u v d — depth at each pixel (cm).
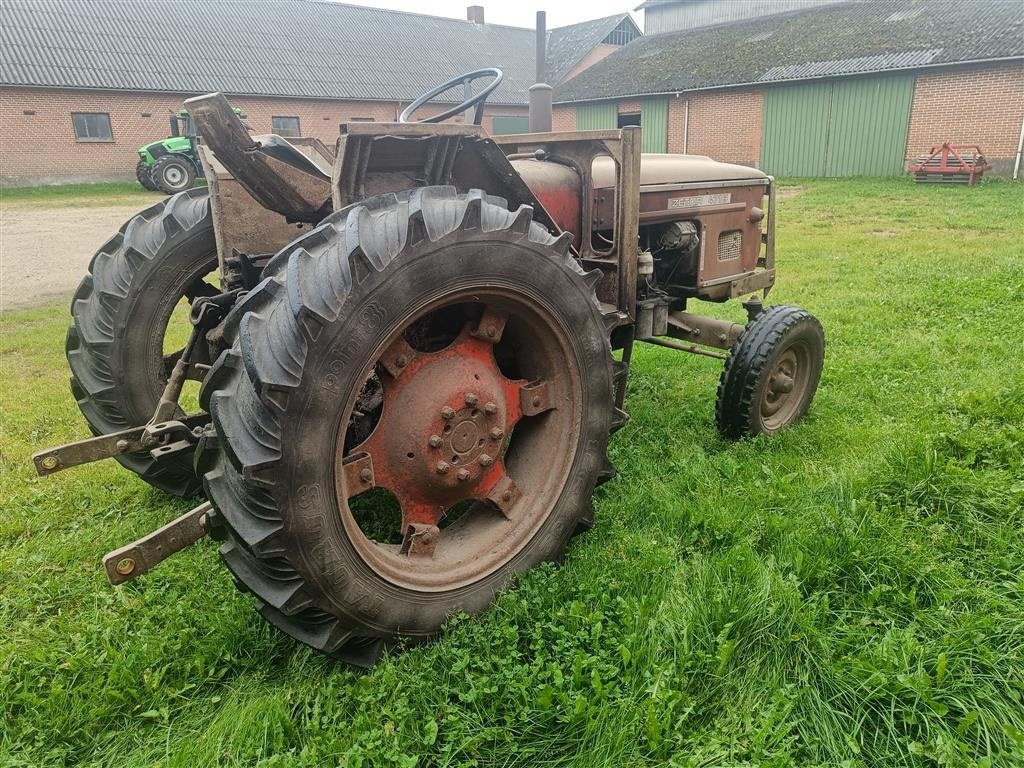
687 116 2544
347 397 206
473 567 251
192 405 477
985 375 455
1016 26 1964
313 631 219
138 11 2723
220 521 210
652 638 227
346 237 207
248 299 204
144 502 351
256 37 2875
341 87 2827
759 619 233
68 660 237
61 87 2328
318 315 195
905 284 752
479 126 262
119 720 218
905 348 521
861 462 340
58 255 1211
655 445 387
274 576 207
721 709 212
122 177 2502
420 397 238
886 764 193
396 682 219
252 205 315
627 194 318
